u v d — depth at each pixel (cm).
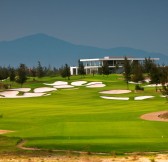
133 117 7100
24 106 10238
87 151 4112
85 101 11538
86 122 6500
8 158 3906
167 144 4353
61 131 5575
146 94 12900
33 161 3744
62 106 10106
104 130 5547
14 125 6606
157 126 5831
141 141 4553
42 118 7481
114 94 13288
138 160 3684
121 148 4188
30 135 5375
